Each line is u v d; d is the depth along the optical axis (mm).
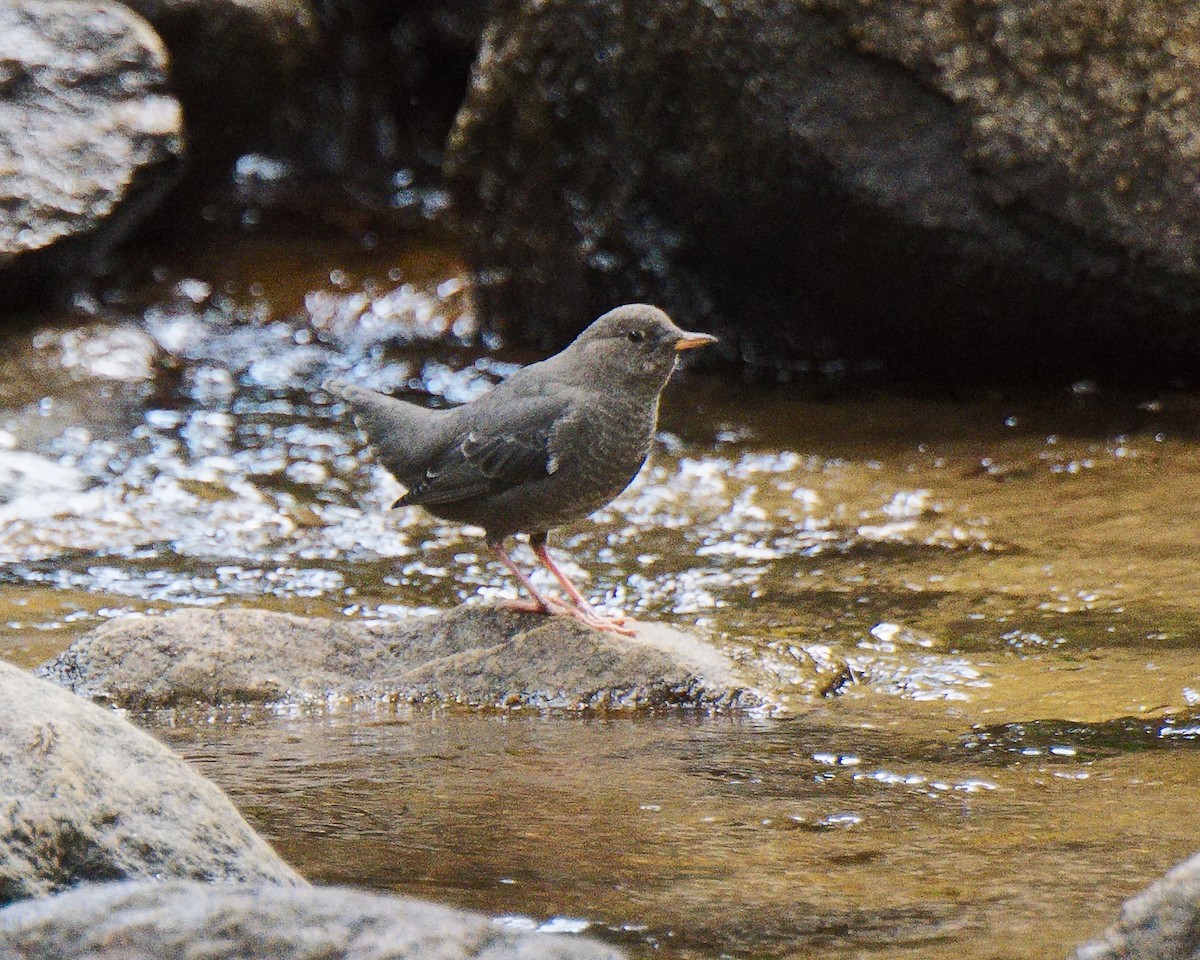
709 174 15797
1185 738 7984
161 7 19016
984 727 8281
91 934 4113
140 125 17719
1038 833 6590
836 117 14906
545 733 8281
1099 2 14312
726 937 5562
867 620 10445
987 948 5398
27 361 15930
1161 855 6277
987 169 14578
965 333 15758
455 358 17266
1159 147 14312
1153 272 14492
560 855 6434
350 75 22078
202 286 18641
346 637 9234
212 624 9156
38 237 16750
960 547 12023
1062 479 13539
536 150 16969
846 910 5785
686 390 16359
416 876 6211
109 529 12797
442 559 12219
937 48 14539
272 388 16406
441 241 20094
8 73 17312
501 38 16891
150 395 15938
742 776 7508
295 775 7590
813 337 16578
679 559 12023
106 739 5645
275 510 13273
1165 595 10688
